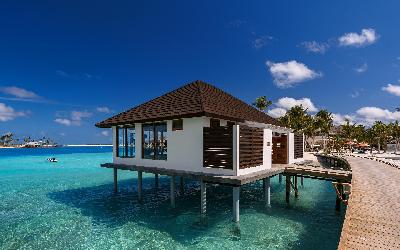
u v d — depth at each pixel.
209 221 15.24
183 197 20.97
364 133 90.69
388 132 84.25
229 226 14.40
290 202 19.27
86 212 17.19
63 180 30.12
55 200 20.41
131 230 14.07
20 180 30.19
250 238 12.91
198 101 15.74
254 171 15.36
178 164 15.93
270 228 14.16
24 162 53.31
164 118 15.34
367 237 8.07
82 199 20.66
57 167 43.84
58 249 11.83
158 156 17.91
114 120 19.27
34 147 169.62
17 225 14.85
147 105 19.50
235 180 12.65
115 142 20.22
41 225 14.85
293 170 17.83
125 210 17.52
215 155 14.35
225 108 16.62
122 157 19.59
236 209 13.88
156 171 16.25
